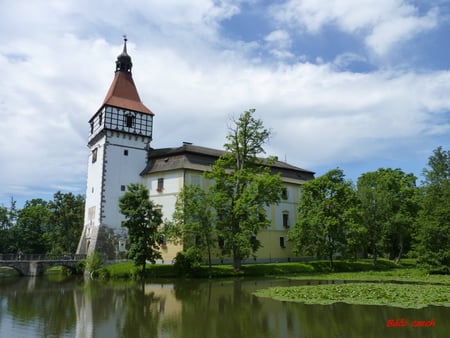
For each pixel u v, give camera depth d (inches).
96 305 804.6
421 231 1514.5
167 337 518.3
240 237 1472.7
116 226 1838.1
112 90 1996.8
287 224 2192.4
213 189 1621.6
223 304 797.2
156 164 1943.9
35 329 575.2
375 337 501.4
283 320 620.1
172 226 1533.0
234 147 1665.8
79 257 1833.2
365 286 1018.7
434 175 2305.6
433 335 507.2
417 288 959.6
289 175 2317.9
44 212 3043.8
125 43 2128.4
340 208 1727.4
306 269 1711.4
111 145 1893.5
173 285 1205.1
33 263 1700.3
